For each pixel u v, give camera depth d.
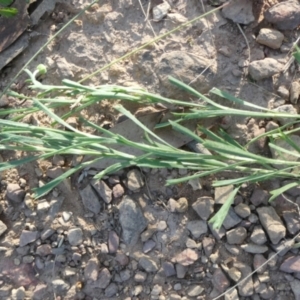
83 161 0.23
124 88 0.21
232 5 0.23
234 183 0.20
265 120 0.23
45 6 0.25
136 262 0.23
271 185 0.23
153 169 0.23
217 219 0.19
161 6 0.24
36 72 0.22
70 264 0.23
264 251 0.22
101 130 0.21
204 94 0.23
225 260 0.22
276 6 0.23
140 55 0.24
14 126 0.21
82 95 0.22
